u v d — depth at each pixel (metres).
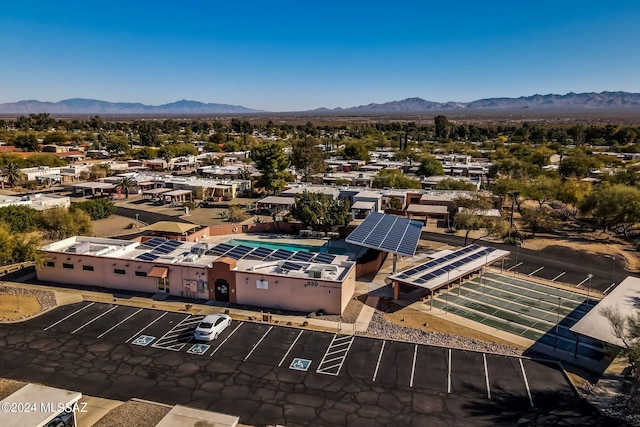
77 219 56.28
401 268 49.69
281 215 75.50
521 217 74.81
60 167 115.69
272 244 59.66
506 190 74.12
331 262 42.66
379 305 39.53
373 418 24.38
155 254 43.66
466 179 97.75
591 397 26.31
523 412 24.92
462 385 27.50
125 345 31.97
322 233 63.84
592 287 44.69
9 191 95.12
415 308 38.97
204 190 89.88
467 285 44.75
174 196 86.00
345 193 81.19
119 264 42.03
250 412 24.77
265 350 31.47
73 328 34.41
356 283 44.91
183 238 60.28
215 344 32.22
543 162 122.12
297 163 111.50
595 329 29.92
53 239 55.03
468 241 60.66
